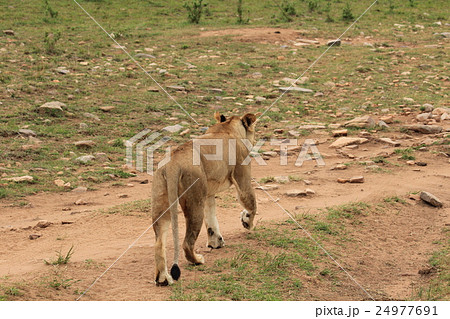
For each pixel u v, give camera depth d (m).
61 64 21.31
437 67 23.94
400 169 12.88
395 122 17.22
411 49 26.97
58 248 8.05
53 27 27.94
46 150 13.70
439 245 8.51
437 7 37.25
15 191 11.13
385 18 33.97
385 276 7.44
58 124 15.66
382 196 10.49
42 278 6.48
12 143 13.82
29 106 16.44
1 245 8.29
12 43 23.66
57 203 10.72
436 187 11.45
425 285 7.09
